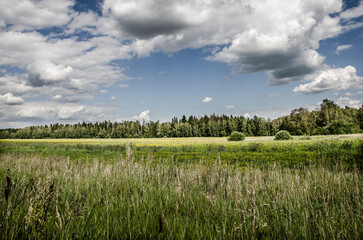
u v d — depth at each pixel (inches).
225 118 5246.1
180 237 94.6
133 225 107.2
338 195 166.9
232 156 603.2
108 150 927.0
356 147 652.1
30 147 1165.1
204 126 4598.9
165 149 934.4
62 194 155.5
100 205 137.0
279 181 207.8
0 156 437.7
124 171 191.3
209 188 168.6
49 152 890.7
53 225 99.7
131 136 4859.7
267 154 627.8
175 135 4697.3
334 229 108.0
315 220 115.8
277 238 103.7
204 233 102.3
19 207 112.0
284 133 1708.9
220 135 4402.1
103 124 5546.3
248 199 136.5
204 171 247.0
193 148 900.0
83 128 5019.7
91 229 104.4
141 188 158.2
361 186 187.2
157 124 4766.2
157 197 153.2
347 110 3494.1
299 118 3590.1
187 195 151.0
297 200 141.8
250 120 4114.2
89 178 201.6
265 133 3924.7
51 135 5004.9
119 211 126.6
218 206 133.7
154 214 121.4
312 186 184.5
